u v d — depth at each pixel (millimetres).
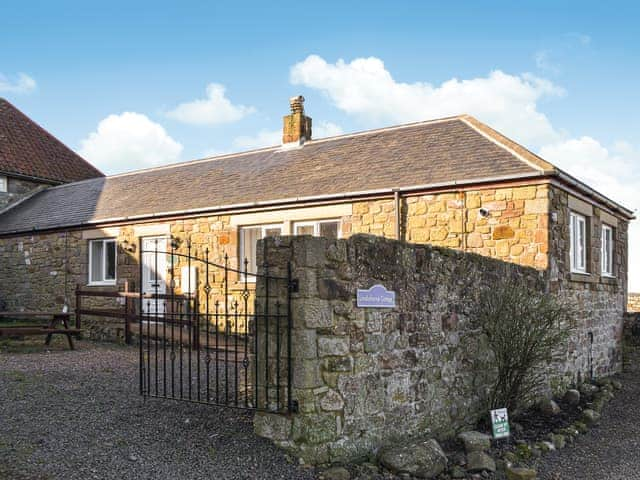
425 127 14734
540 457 7129
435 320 7285
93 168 24562
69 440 5730
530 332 8375
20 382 8055
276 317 5762
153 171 19125
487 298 8344
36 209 19766
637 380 13586
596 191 12414
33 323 15781
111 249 16812
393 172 12734
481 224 11180
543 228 10570
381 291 6387
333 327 5840
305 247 5668
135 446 5707
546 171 10438
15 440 5629
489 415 8219
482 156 11953
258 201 13531
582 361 12148
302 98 16844
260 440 5918
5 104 23922
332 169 14078
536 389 9406
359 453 6004
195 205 14781
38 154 22859
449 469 6203
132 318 13203
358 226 12516
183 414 6664
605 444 7984
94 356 10891
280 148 16984
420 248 7074
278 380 5754
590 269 12688
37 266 18156
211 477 5188
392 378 6508
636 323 15852
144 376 8531
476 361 8164
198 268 14633
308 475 5387
